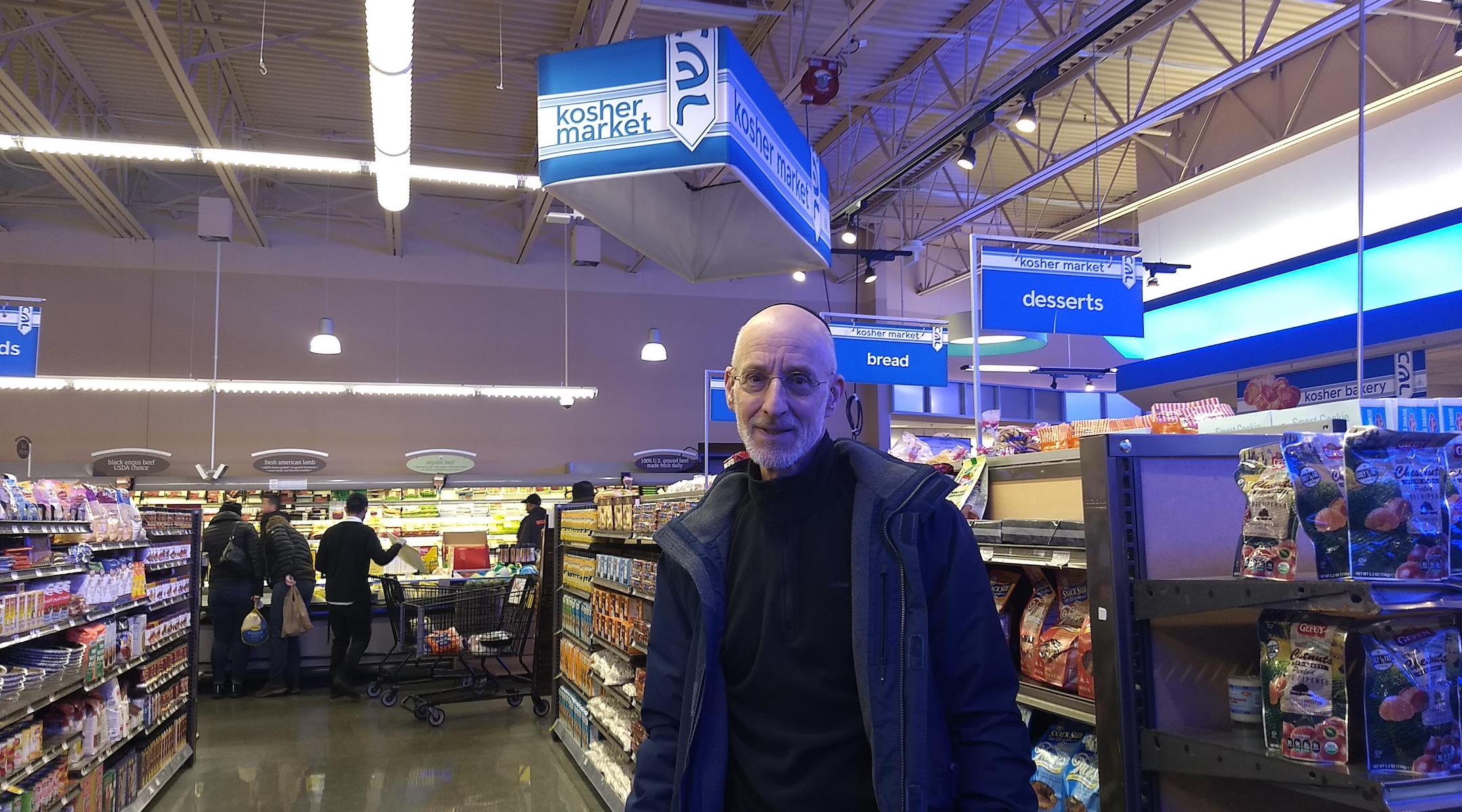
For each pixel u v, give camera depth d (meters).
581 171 3.46
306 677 9.70
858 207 11.60
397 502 12.86
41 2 8.29
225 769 6.09
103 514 4.86
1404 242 8.77
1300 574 1.84
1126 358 13.15
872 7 7.90
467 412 13.85
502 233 14.34
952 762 1.50
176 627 6.02
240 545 8.71
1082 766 2.25
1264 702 1.69
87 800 4.39
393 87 4.46
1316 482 1.59
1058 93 11.13
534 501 10.88
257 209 13.14
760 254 4.71
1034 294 5.48
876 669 1.48
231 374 13.00
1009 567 2.62
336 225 13.71
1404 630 1.55
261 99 10.66
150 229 12.95
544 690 7.64
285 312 13.31
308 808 5.28
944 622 1.53
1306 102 10.11
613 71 3.47
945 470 2.88
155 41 7.66
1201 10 9.28
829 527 1.61
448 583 7.95
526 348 14.17
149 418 12.64
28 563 3.95
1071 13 8.23
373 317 13.64
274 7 8.47
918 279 16.09
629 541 5.31
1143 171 12.65
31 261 12.49
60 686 4.04
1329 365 9.41
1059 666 2.27
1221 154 11.32
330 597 8.63
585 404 14.29
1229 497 2.00
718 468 13.70
